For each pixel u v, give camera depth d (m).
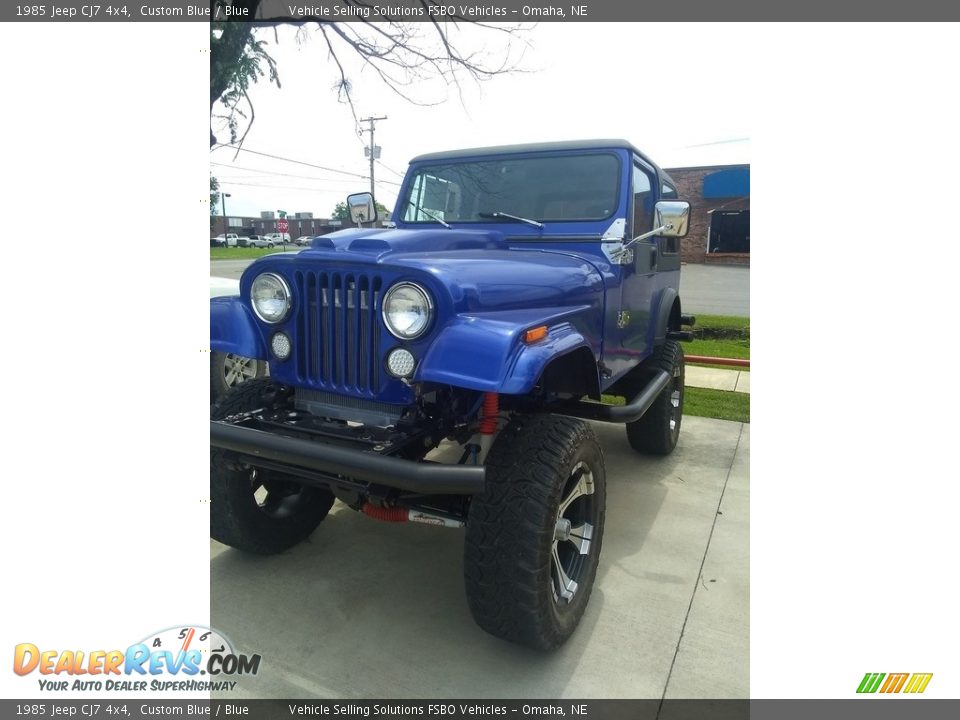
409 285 2.02
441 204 3.68
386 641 2.48
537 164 3.46
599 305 2.99
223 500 2.76
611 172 3.32
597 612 2.69
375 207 4.03
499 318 2.18
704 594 2.83
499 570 2.10
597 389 2.58
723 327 11.77
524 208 3.47
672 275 4.68
